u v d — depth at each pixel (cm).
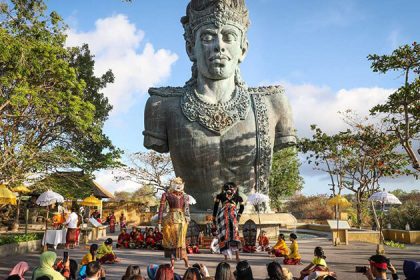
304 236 2411
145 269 1004
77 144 2581
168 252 932
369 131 2661
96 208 3775
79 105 1972
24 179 2134
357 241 1995
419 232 2502
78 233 1817
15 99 1691
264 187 1844
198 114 1811
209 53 1839
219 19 1850
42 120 2097
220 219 1033
